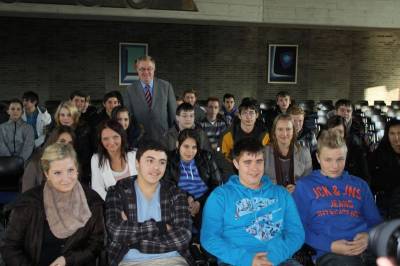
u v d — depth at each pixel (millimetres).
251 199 2889
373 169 4543
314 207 3033
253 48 14914
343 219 2980
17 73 13359
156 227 2744
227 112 8625
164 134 4953
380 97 15805
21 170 4812
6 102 9852
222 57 14734
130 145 4676
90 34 13719
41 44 13445
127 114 4633
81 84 13805
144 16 11484
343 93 15602
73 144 3828
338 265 2820
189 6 11734
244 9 12141
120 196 2803
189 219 2871
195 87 14625
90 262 2727
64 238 2648
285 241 2832
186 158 3977
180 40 14367
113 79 13992
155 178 2760
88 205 2748
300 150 4059
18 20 13203
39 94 13570
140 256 2746
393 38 15594
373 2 12859
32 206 2605
